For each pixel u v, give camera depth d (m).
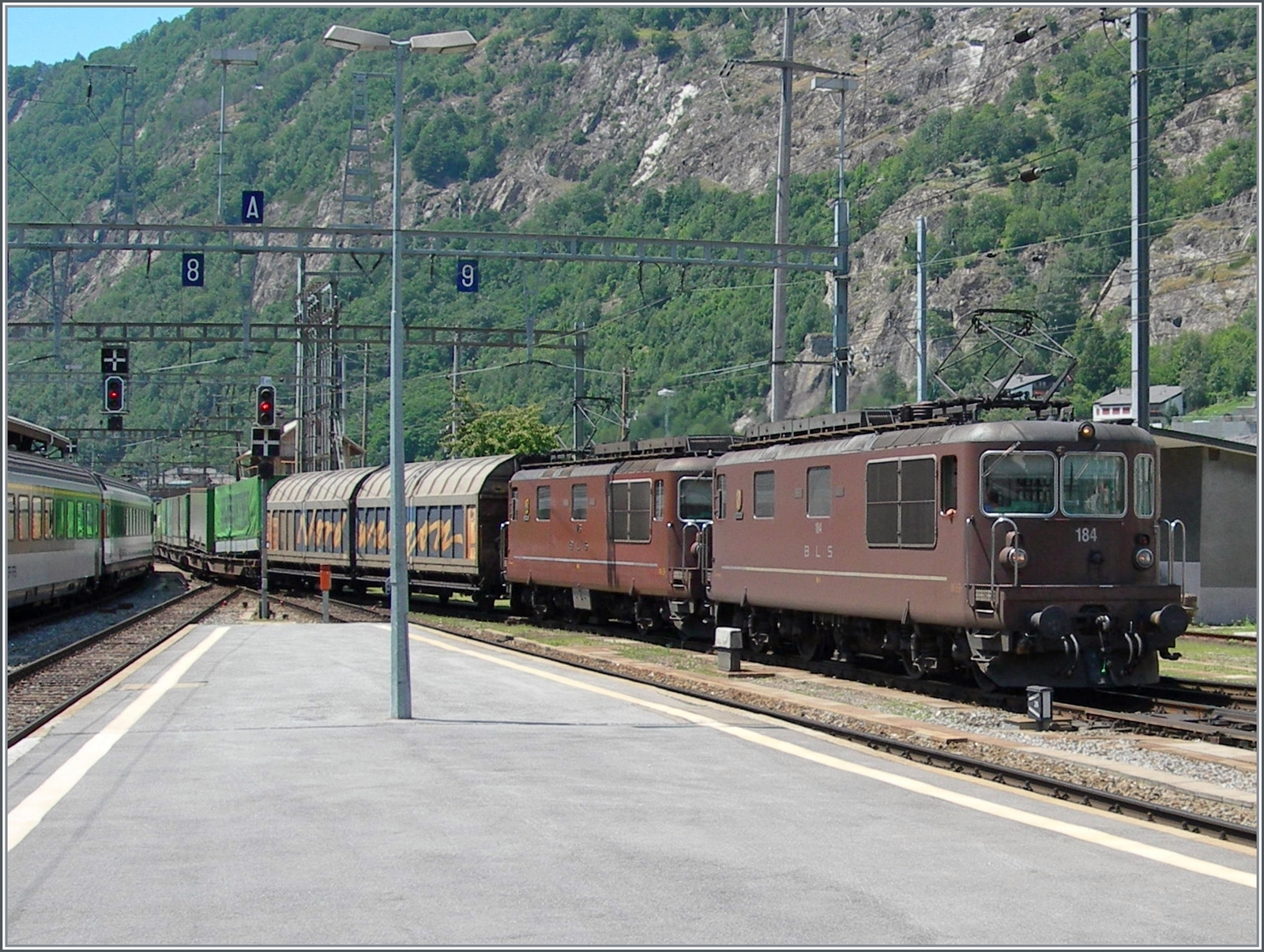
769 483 23.59
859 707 18.45
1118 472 18.41
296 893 7.80
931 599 18.88
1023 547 18.02
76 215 167.25
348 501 44.12
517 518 34.38
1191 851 9.07
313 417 59.62
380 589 51.72
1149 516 18.55
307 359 60.88
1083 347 86.25
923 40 173.88
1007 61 153.00
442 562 37.81
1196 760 14.20
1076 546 18.17
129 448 114.56
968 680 20.55
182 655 23.11
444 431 70.62
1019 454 18.14
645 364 89.38
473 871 8.30
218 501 62.72
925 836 9.42
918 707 18.30
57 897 7.72
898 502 19.64
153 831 9.41
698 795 10.89
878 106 163.88
